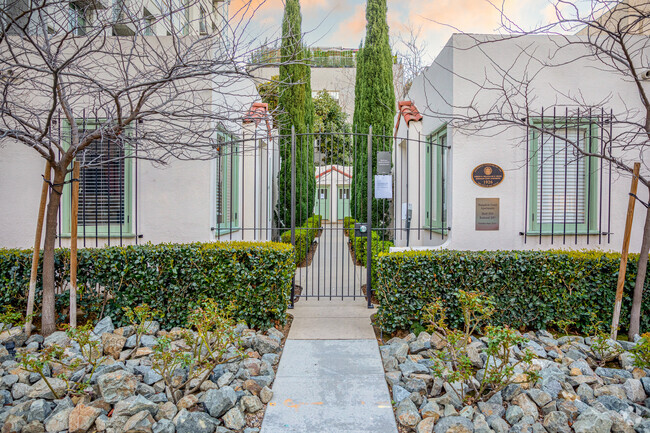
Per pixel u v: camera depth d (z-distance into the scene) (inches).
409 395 117.2
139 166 218.2
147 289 167.5
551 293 165.3
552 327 171.9
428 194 272.4
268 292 169.6
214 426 103.9
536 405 114.1
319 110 759.1
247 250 170.6
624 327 167.9
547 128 194.7
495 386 116.7
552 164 218.2
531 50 213.2
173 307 168.2
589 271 165.2
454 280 164.9
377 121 382.3
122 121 155.3
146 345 150.0
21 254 170.1
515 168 211.6
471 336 161.2
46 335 156.6
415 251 176.6
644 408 110.9
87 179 221.8
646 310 169.8
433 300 163.3
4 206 216.5
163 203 218.2
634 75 151.7
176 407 109.5
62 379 118.0
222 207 257.4
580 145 218.4
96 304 167.6
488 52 212.4
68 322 167.2
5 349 140.5
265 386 123.8
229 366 131.3
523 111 211.3
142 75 155.3
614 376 129.2
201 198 217.5
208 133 207.2
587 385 121.3
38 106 208.4
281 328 177.9
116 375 113.6
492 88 194.5
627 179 216.1
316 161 732.0
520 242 212.7
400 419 107.7
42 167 218.1
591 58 211.8
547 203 218.4
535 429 102.8
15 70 179.9
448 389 120.4
